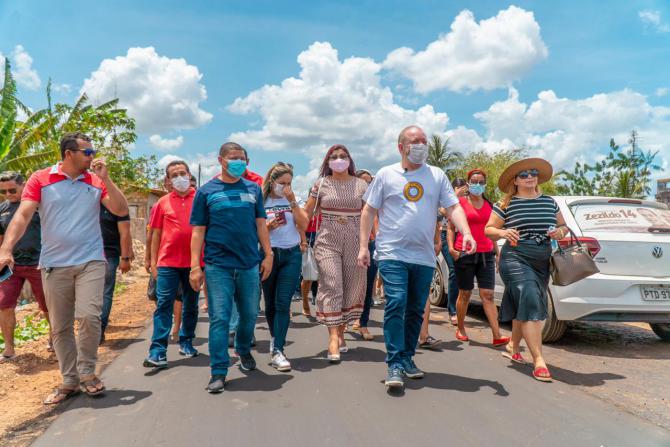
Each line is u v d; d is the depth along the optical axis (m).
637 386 4.35
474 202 5.82
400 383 4.00
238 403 3.81
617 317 5.51
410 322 4.43
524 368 4.80
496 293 6.90
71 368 4.05
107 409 3.72
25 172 17.03
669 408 3.77
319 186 5.28
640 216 5.89
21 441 3.23
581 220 5.76
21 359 5.34
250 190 4.46
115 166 20.73
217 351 4.15
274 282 4.96
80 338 4.00
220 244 4.27
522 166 4.70
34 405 3.94
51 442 3.18
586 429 3.32
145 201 28.27
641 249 5.57
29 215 3.87
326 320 5.09
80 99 19.48
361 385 4.22
